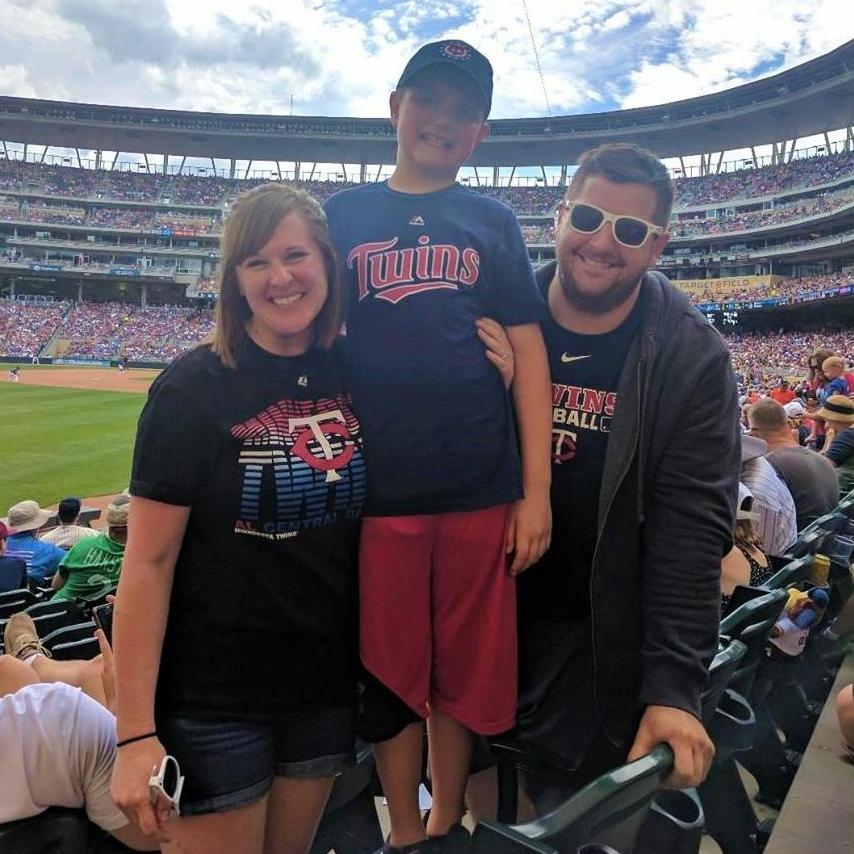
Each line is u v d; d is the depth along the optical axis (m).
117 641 1.64
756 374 35.81
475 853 1.27
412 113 1.92
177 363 1.72
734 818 2.44
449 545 1.90
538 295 2.03
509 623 1.96
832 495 4.59
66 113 62.56
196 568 1.73
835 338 42.44
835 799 2.59
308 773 1.83
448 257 1.92
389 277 1.92
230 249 1.70
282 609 1.75
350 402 1.86
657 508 1.86
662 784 1.56
